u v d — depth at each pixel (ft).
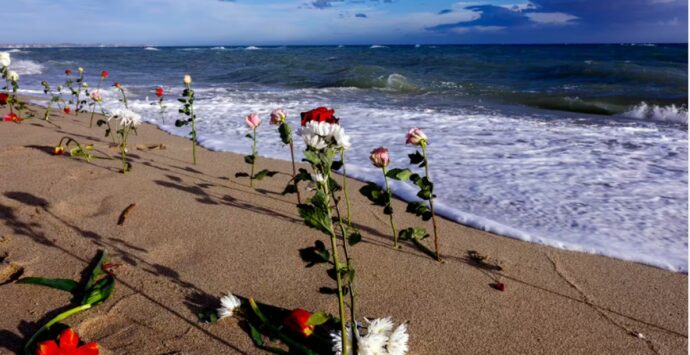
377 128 20.12
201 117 23.22
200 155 14.94
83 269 6.83
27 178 11.18
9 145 14.47
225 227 8.65
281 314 5.77
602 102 31.50
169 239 8.05
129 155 14.17
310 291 6.45
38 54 128.16
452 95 36.52
